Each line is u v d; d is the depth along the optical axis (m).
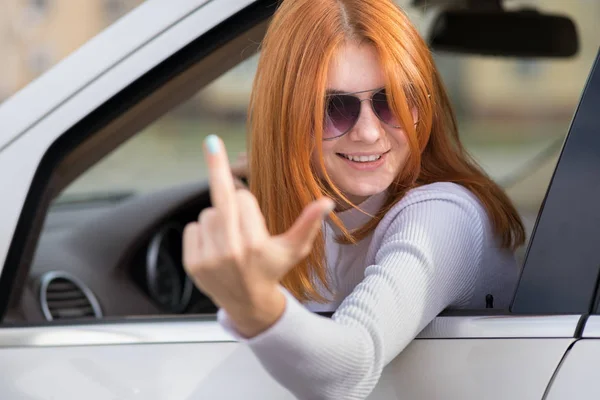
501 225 2.03
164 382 1.93
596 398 1.72
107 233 3.13
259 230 1.33
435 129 2.10
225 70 2.21
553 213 1.85
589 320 1.78
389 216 1.92
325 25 1.88
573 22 3.47
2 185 2.12
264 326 1.43
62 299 2.80
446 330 1.84
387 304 1.62
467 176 2.09
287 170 1.93
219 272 1.33
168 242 3.25
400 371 1.84
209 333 1.95
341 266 2.08
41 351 2.02
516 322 1.81
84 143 2.16
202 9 2.11
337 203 2.05
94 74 2.13
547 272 1.84
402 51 1.88
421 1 3.48
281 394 1.87
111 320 2.05
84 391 1.97
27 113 2.14
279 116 1.94
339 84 1.88
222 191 1.32
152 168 10.34
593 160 1.83
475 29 3.59
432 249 1.77
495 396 1.78
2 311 2.14
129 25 2.14
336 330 1.49
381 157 1.94
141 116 2.19
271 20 2.06
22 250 2.15
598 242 1.79
